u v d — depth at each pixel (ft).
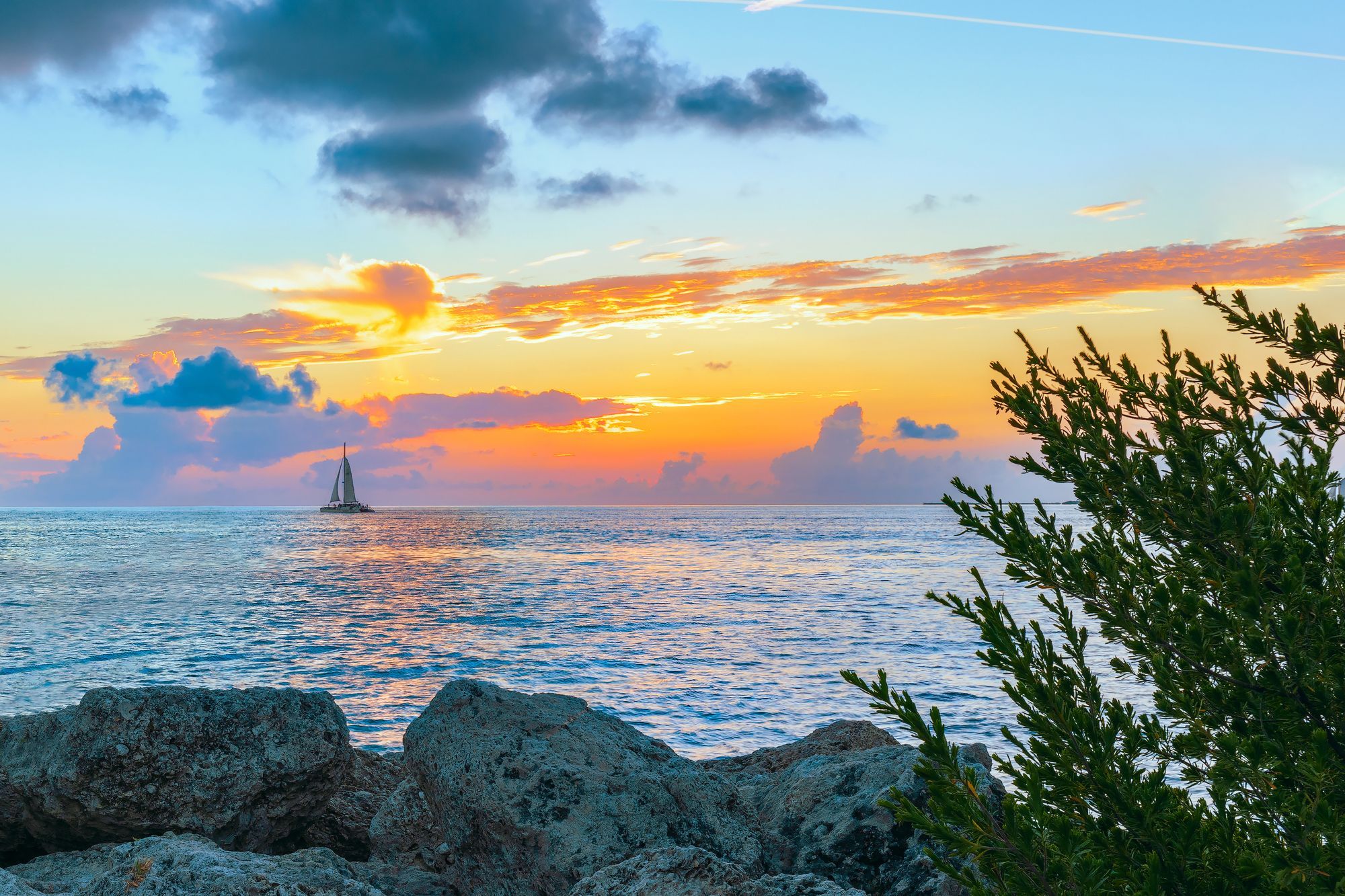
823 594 217.77
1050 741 12.81
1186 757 13.61
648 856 21.90
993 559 349.41
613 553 405.39
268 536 601.21
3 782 28.30
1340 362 14.58
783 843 27.53
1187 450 13.61
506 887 25.59
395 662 120.88
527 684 105.81
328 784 31.55
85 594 215.31
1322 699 11.87
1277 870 11.12
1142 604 13.44
